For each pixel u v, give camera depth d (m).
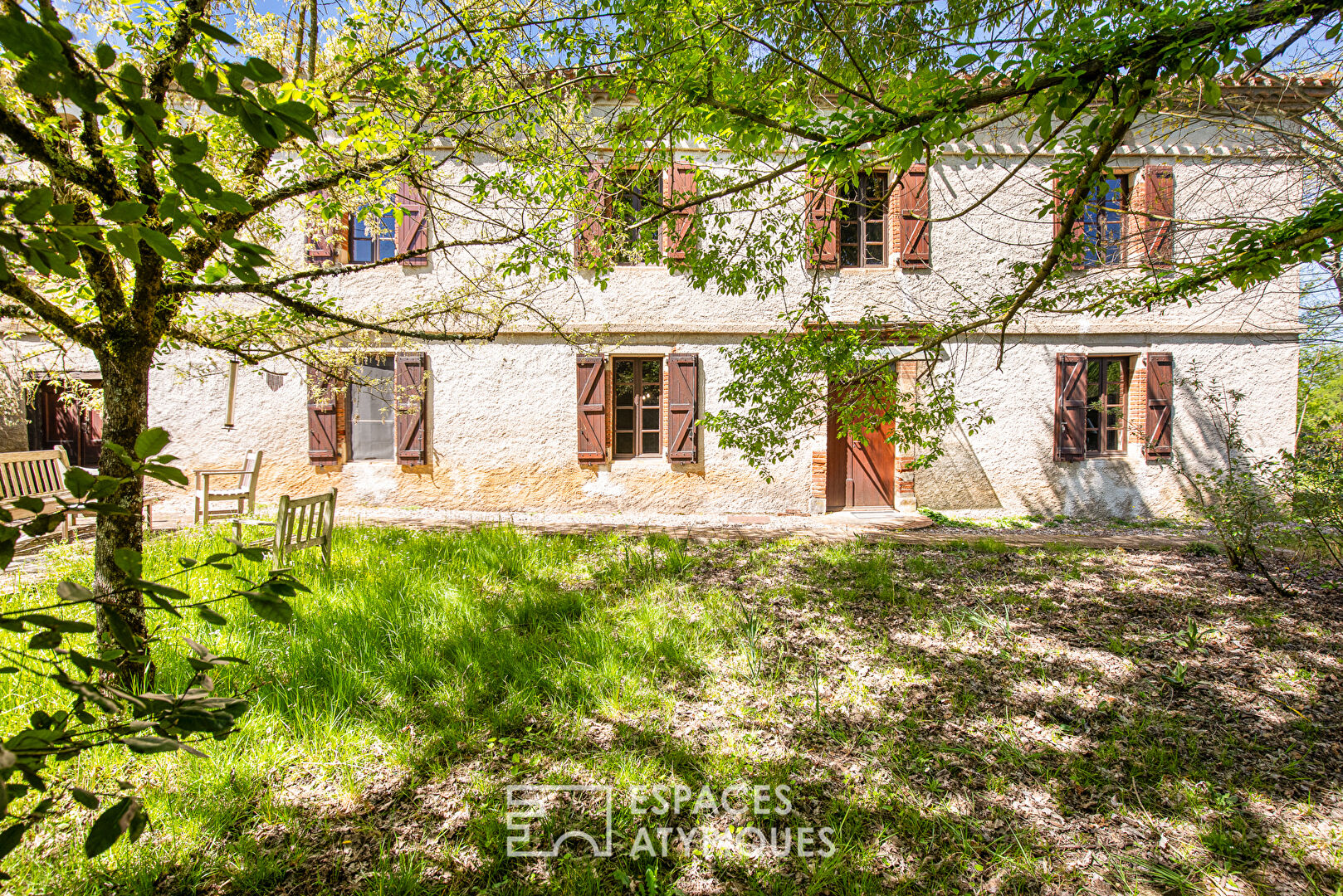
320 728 2.68
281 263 3.97
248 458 6.50
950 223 8.48
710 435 8.57
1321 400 12.30
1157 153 8.25
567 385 8.52
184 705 0.99
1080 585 5.10
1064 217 3.37
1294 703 3.21
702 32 2.61
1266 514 5.29
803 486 8.62
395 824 2.28
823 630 4.06
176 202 0.93
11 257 1.96
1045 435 8.72
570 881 2.05
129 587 0.91
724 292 4.22
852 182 3.31
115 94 0.87
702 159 7.81
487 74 3.02
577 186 3.36
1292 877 2.12
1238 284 3.09
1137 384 8.84
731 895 2.04
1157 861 2.19
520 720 2.89
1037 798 2.51
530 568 5.03
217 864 2.06
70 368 7.45
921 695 3.26
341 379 4.54
